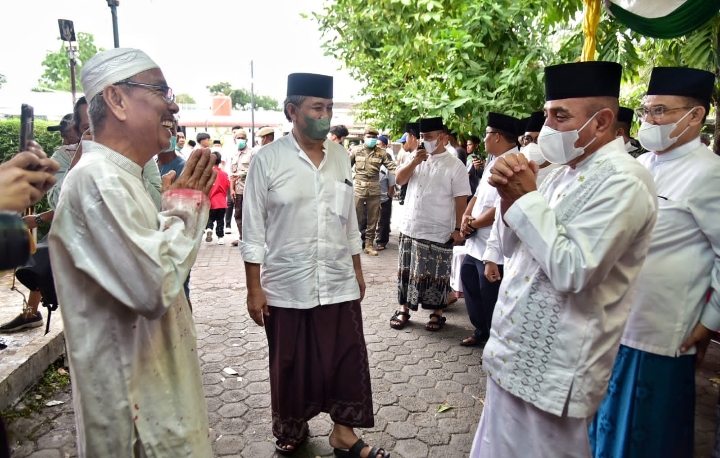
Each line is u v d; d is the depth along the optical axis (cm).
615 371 222
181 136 786
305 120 240
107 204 126
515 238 182
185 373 154
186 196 145
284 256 247
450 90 489
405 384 348
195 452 150
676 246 210
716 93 375
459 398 329
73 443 271
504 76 456
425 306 447
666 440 211
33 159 110
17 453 261
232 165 918
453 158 435
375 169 753
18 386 307
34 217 269
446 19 494
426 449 274
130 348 138
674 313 208
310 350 253
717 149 379
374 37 591
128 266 126
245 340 420
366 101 964
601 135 164
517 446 170
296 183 245
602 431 226
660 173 224
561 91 164
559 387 156
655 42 441
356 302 261
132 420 137
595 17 253
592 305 156
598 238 146
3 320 388
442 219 431
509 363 168
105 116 141
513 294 171
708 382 359
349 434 259
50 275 258
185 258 136
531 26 490
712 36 368
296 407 254
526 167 159
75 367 134
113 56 141
